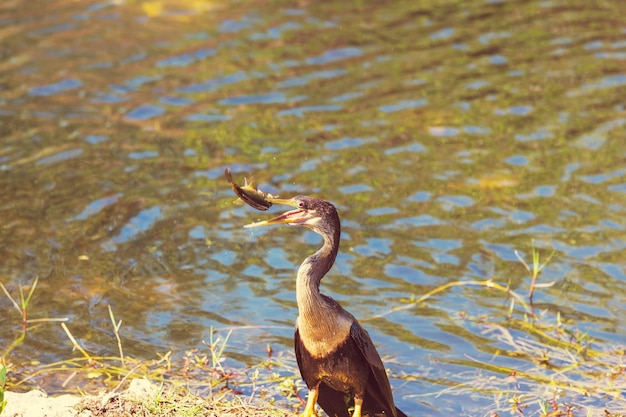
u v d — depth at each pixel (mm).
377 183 14203
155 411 8188
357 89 17891
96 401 8336
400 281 11617
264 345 10305
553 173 14367
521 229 12781
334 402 8734
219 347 10227
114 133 16219
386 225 12984
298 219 8172
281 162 14961
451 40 20266
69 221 13227
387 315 10844
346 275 11750
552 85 17703
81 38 20578
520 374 9656
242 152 15383
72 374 9602
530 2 22641
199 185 14320
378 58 19391
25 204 13703
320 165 14836
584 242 12391
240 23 21547
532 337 10359
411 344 10250
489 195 13773
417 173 14516
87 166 14977
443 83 18016
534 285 11289
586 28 20672
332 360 8109
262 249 12531
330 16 22016
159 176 14625
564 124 16047
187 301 11242
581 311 10867
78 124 16562
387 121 16422
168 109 17219
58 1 22984
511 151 15156
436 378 9609
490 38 20281
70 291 11453
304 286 7988
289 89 17969
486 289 11398
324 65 19078
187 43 20328
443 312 10906
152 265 12086
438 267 11914
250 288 11547
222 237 12820
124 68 19078
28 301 10977
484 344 10250
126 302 11227
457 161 14883
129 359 9953
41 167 14914
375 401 8695
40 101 17516
